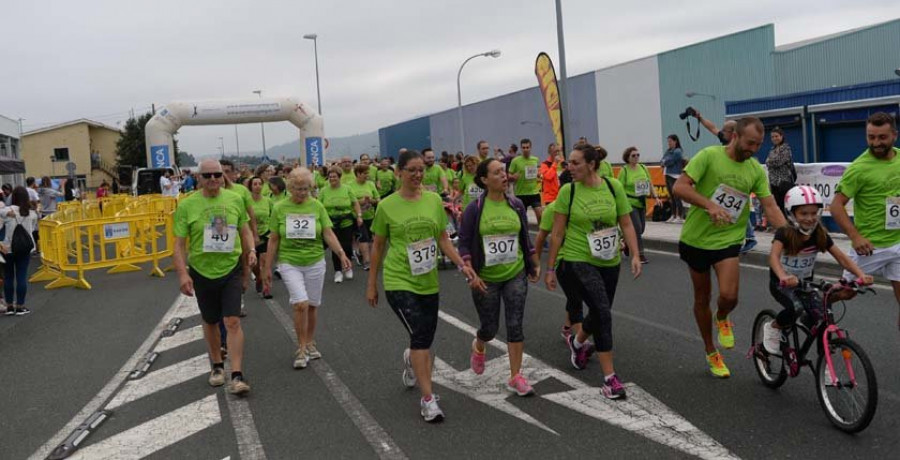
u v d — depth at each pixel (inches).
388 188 670.5
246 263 262.5
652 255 529.7
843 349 191.0
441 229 221.6
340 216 471.8
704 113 1267.2
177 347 323.6
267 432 211.2
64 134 2709.2
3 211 409.7
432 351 291.0
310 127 1222.3
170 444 206.1
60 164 2714.1
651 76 1382.9
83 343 341.1
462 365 270.2
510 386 236.1
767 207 221.6
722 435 192.2
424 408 212.8
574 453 185.3
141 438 212.4
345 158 589.3
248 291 454.0
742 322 314.0
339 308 388.2
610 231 230.7
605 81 1510.8
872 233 231.6
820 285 204.5
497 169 223.9
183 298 449.7
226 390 254.1
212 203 248.4
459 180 582.2
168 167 1176.2
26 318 407.8
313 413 225.6
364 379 259.0
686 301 362.3
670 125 1347.2
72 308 435.8
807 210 203.9
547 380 246.8
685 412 210.1
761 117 684.7
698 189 228.5
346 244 476.1
